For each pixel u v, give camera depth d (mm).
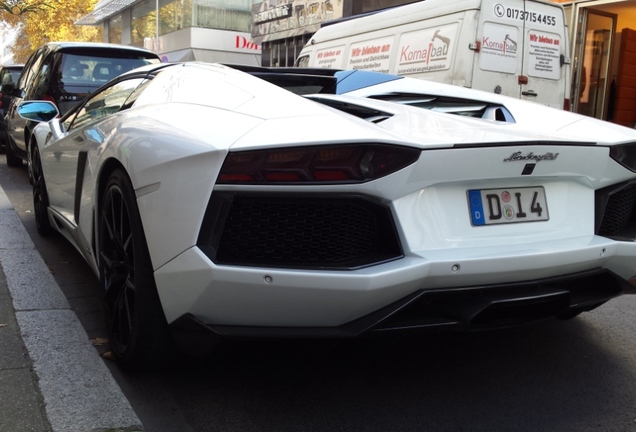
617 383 2887
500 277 2359
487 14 7676
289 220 2221
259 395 2684
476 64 7652
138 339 2588
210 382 2785
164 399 2625
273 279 2145
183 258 2234
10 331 3117
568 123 3154
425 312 2395
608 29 11617
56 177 4301
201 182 2207
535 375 2953
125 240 2756
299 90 3662
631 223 2998
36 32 34719
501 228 2502
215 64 3195
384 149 2193
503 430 2457
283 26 20078
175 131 2471
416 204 2338
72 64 7789
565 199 2711
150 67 3686
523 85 8164
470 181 2418
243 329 2262
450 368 3004
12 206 6375
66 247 4941
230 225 2197
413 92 3668
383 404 2639
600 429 2479
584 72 11453
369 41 9336
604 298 2758
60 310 3443
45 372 2703
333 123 2297
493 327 2443
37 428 2279
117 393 2562
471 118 2922
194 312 2266
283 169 2137
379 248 2299
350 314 2221
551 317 2604
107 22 37938
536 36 8211
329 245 2246
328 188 2166
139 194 2486
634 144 2812
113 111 3738
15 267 4195
